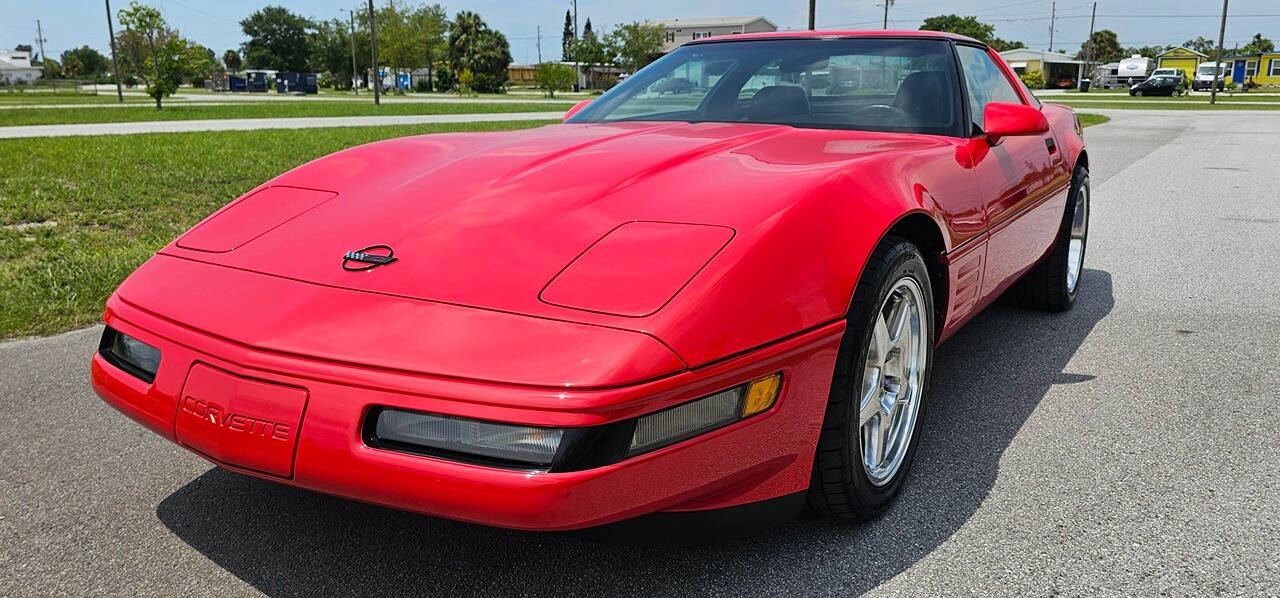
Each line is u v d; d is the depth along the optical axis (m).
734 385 1.64
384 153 2.44
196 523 2.16
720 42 3.35
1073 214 3.93
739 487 1.78
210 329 1.74
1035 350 3.56
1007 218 2.87
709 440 1.63
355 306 1.69
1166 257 5.42
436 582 1.90
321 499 2.29
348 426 1.56
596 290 1.64
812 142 2.45
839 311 1.82
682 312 1.59
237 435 1.66
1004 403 2.96
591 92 64.81
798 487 1.89
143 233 6.20
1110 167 10.93
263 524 2.15
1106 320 4.01
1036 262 3.59
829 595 1.84
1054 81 71.69
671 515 1.73
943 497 2.28
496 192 2.01
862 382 1.95
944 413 2.87
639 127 2.75
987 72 3.36
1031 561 1.97
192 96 47.44
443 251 1.80
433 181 2.12
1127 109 30.14
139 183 8.53
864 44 3.09
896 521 2.15
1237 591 1.86
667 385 1.54
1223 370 3.30
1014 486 2.34
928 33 3.14
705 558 1.98
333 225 1.99
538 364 1.51
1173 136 16.67
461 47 78.25
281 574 1.94
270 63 100.56
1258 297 4.41
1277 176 9.83
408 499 1.55
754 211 1.82
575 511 1.50
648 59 59.53
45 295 4.15
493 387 1.50
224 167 9.91
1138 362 3.40
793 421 1.79
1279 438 2.66
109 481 2.39
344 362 1.58
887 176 2.15
